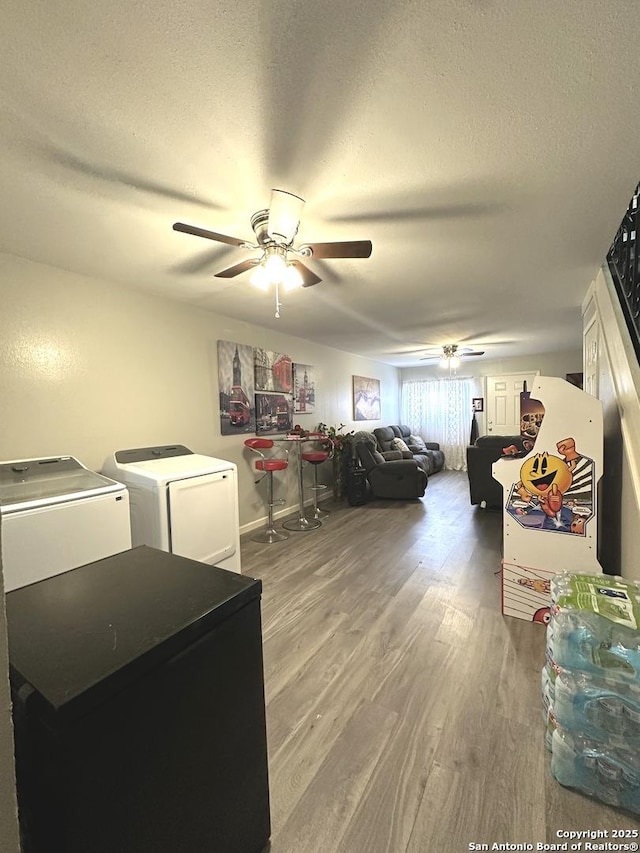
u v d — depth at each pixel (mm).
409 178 1600
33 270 2424
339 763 1343
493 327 4602
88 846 652
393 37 988
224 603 907
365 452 5457
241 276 2740
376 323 4305
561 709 1280
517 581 2232
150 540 2455
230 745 940
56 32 963
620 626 1277
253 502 4227
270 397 4523
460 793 1227
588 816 1150
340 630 2162
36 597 933
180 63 1057
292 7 914
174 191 1673
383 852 1068
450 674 1785
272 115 1245
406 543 3602
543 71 1090
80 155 1429
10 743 505
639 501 1735
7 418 2322
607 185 1664
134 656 715
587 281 2934
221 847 919
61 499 1979
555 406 2115
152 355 3162
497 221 1975
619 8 913
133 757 718
